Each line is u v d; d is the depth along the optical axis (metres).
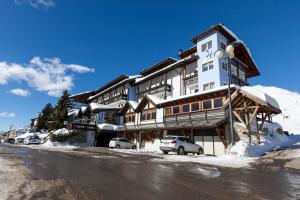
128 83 47.59
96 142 38.34
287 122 45.47
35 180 6.64
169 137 20.50
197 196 5.42
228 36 33.91
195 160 13.86
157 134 29.55
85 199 4.88
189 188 6.22
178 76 37.12
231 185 6.73
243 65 36.16
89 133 40.25
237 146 16.22
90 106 43.06
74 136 42.09
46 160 12.35
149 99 33.19
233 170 9.92
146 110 34.06
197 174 8.60
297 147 17.78
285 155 14.45
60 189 5.66
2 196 4.85
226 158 14.66
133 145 31.16
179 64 35.78
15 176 7.14
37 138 43.12
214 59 31.09
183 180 7.33
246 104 19.38
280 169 10.46
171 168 10.10
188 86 35.09
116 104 48.88
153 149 28.80
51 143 38.00
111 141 29.84
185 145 20.33
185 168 10.21
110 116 41.31
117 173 8.47
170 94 37.75
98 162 12.04
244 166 11.39
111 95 54.59
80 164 11.02
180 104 27.81
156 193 5.58
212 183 6.98
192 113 25.62
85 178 7.27
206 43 33.38
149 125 31.61
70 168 9.52
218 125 20.06
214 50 31.52
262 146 18.45
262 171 9.83
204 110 24.27
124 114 40.12
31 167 9.33
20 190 5.42
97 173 8.38
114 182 6.77
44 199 4.77
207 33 33.19
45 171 8.41
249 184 6.94
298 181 7.59
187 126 22.33
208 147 22.11
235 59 33.88
